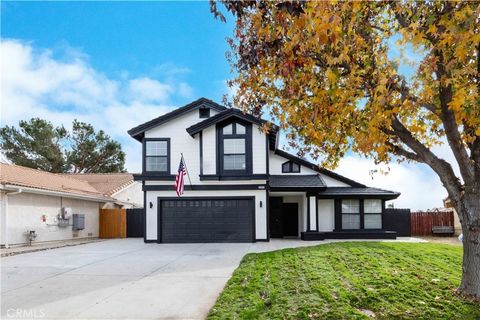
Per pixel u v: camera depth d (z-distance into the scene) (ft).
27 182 53.57
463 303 20.04
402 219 67.41
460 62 17.90
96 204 69.72
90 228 67.31
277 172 62.39
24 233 51.60
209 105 56.80
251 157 54.19
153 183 56.03
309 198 57.67
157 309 19.71
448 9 16.72
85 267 32.40
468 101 16.44
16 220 50.34
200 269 30.94
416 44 17.31
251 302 20.17
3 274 29.43
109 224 70.13
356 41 18.62
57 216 58.75
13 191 49.14
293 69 17.88
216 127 55.01
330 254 32.37
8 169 56.54
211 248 46.34
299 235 63.36
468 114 16.57
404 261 29.48
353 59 18.95
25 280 27.14
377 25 21.65
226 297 21.18
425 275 25.17
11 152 100.73
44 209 55.98
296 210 64.13
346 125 21.54
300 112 21.39
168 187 55.72
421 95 18.65
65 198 61.00
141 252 42.68
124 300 21.48
